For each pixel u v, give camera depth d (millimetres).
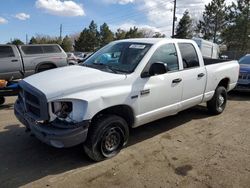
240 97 9672
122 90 4379
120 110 4582
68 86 3967
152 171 4184
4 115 6773
